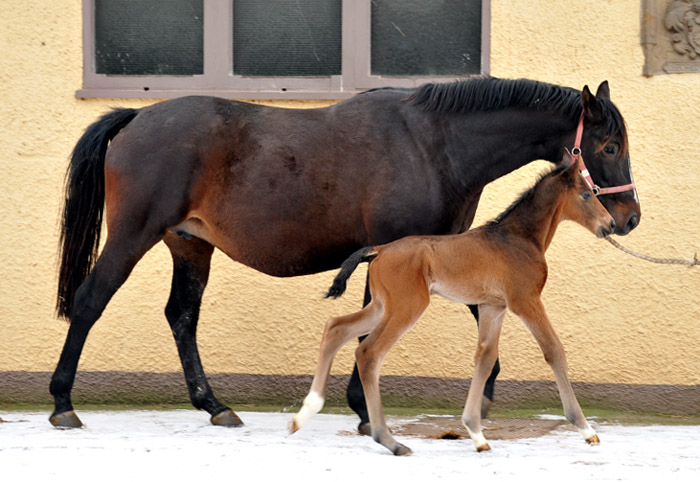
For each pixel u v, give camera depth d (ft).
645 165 27.04
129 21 28.84
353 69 28.04
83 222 23.34
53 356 27.86
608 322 27.04
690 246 26.76
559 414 26.27
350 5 27.99
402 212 21.74
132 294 27.89
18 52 28.30
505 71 27.71
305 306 27.66
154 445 19.51
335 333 19.92
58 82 28.27
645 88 27.12
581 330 27.14
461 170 22.25
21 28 28.30
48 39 28.32
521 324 27.20
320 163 22.21
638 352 26.91
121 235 22.38
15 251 27.96
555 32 27.53
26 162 28.12
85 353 27.91
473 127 22.24
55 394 22.38
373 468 17.31
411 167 21.94
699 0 26.99
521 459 18.47
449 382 27.22
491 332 19.98
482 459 18.47
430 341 27.35
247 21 28.55
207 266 24.61
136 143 22.62
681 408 26.61
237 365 27.78
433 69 28.22
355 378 22.07
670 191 26.91
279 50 28.50
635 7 27.20
